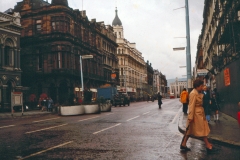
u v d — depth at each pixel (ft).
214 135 28.50
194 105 22.29
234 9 50.96
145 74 375.04
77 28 156.15
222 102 61.31
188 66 60.70
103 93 141.49
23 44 147.13
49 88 140.26
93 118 59.62
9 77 111.86
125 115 65.67
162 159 20.25
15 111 109.81
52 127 43.34
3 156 22.50
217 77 68.85
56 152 23.62
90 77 169.99
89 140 29.53
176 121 49.52
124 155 21.86
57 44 138.82
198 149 23.75
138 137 31.12
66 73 137.90
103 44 205.87
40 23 144.97
